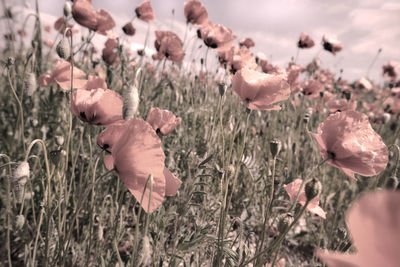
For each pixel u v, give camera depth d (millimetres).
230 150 448
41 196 586
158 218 490
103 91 422
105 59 943
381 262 156
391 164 743
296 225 797
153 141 361
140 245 370
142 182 371
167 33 930
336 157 392
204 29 845
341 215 758
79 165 608
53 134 647
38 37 762
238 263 450
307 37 1285
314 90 1062
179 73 1184
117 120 427
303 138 1053
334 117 395
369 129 386
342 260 171
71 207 604
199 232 483
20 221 420
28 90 485
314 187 358
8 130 745
